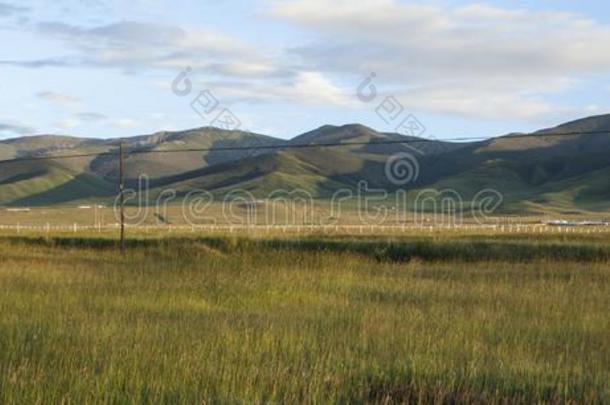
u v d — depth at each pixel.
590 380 11.65
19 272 27.47
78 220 123.25
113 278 25.62
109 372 10.88
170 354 12.40
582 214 159.75
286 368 11.46
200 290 22.55
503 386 11.25
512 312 18.91
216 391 10.33
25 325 15.37
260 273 26.81
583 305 20.14
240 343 13.49
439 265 34.28
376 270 30.86
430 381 11.40
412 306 19.92
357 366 12.23
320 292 23.06
